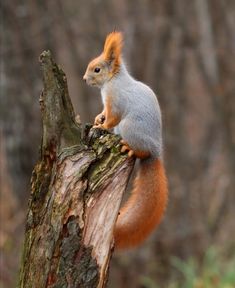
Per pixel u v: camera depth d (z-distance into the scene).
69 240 6.57
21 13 15.44
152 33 20.00
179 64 21.05
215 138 22.38
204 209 19.53
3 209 15.23
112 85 7.88
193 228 18.66
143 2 20.33
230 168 21.30
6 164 15.27
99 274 6.59
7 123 14.98
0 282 14.63
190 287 13.16
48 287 6.61
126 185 6.88
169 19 20.36
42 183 6.90
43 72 7.08
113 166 6.88
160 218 7.68
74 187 6.69
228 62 21.39
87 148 6.95
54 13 18.14
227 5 21.69
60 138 7.03
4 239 14.97
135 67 19.67
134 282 16.88
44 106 7.07
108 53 8.01
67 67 20.88
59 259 6.59
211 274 13.19
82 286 6.56
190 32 20.86
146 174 7.68
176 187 19.31
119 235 7.50
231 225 20.58
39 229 6.73
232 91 21.39
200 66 21.20
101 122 8.04
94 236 6.62
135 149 7.55
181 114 20.91
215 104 21.39
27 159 15.08
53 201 6.69
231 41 21.53
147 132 7.60
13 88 14.99
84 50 20.16
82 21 20.20
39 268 6.66
